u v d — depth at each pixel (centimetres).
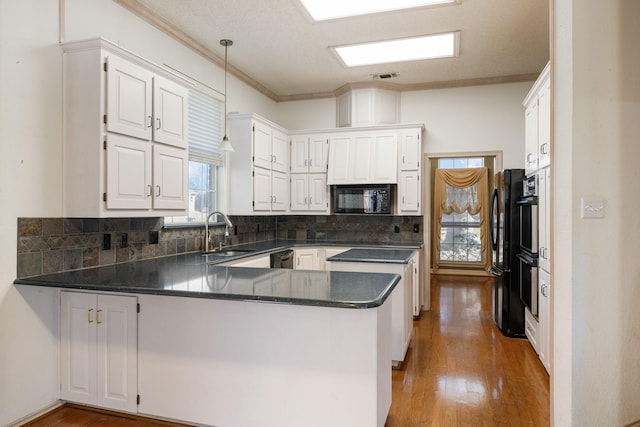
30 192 231
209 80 413
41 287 237
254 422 208
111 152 244
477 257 789
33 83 231
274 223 566
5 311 220
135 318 226
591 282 200
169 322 221
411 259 357
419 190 482
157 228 335
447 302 548
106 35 285
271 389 205
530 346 362
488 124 494
